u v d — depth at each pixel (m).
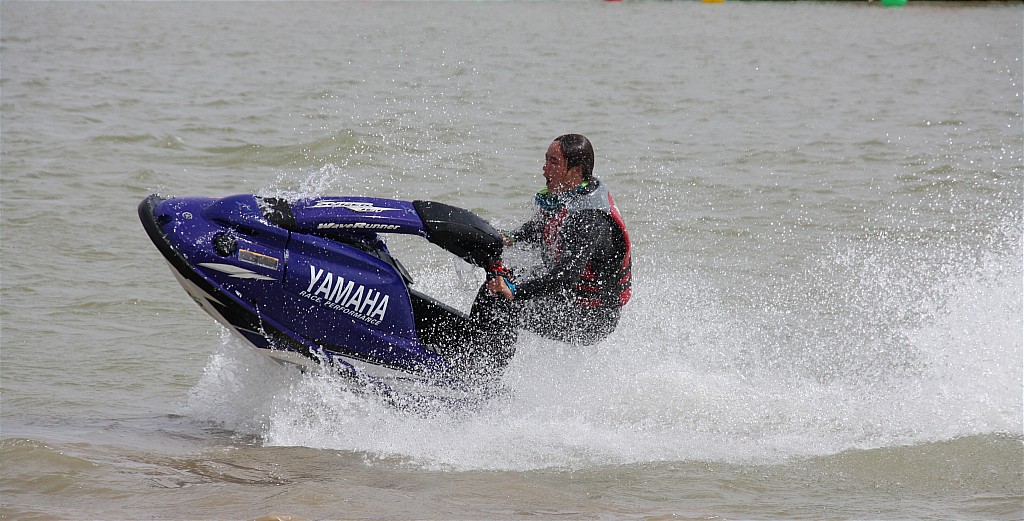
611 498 16.52
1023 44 112.62
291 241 18.89
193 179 43.19
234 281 18.59
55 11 152.25
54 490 15.98
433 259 31.25
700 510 15.85
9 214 36.78
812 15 163.50
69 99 63.47
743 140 52.34
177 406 21.64
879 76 82.62
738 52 102.06
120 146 48.88
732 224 36.59
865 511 15.88
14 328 26.02
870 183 42.91
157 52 93.75
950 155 48.53
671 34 123.94
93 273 30.86
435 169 43.97
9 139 50.34
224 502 15.45
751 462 18.41
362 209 19.22
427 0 192.00
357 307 19.45
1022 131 55.16
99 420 20.47
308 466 17.91
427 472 17.72
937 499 16.52
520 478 17.50
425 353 20.27
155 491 16.00
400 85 70.25
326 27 127.19
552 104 63.22
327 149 47.59
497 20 144.25
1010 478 17.47
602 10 172.25
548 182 20.53
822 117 60.56
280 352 19.47
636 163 46.31
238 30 121.19
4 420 20.14
